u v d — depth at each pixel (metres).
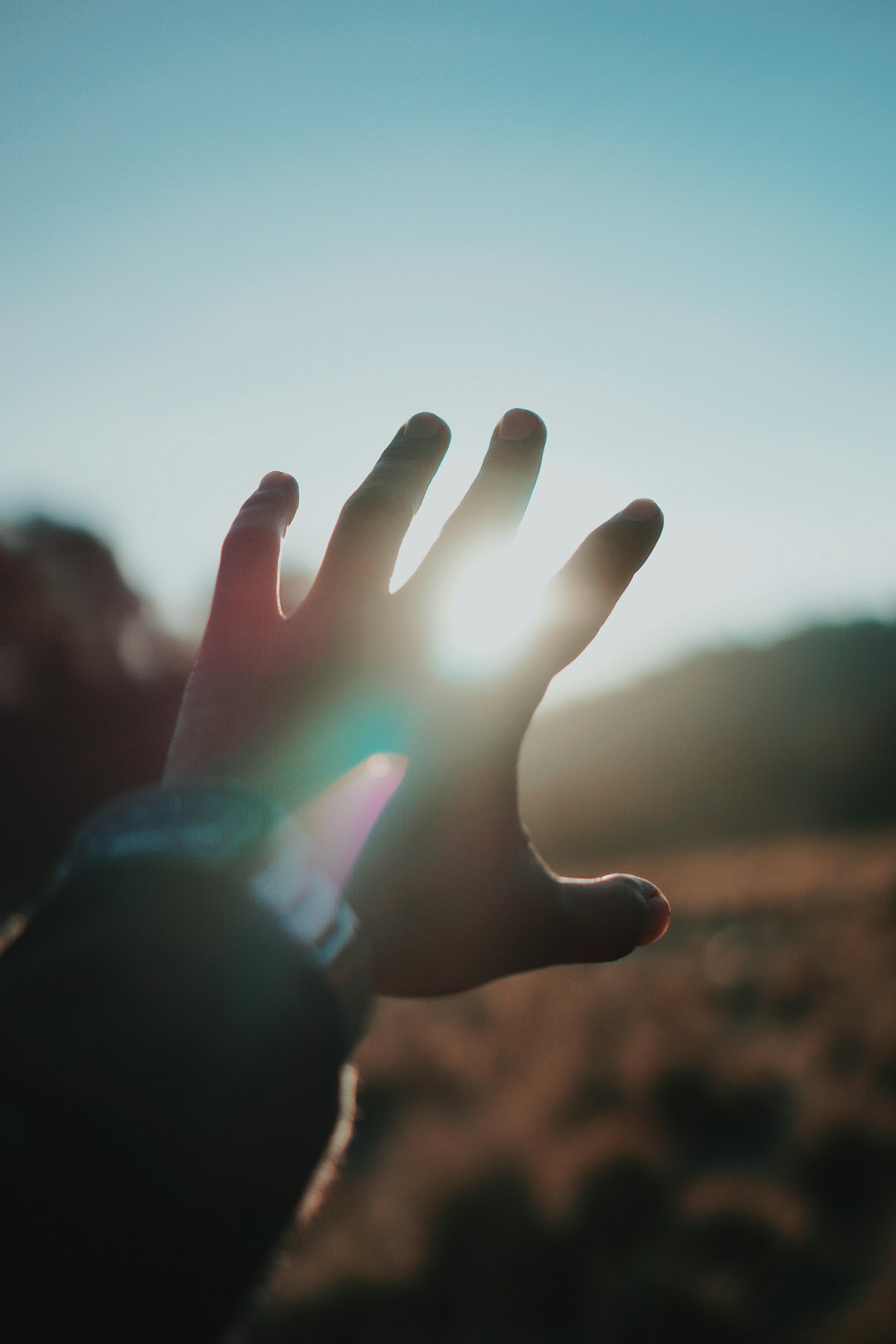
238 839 0.55
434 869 0.73
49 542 25.12
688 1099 4.87
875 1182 3.76
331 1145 0.53
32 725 26.28
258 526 0.81
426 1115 5.43
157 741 27.14
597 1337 3.17
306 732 0.74
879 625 47.62
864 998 6.12
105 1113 0.43
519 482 0.80
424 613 0.77
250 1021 0.49
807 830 29.58
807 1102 4.54
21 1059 0.45
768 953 8.22
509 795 0.78
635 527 0.80
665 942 9.90
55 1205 0.40
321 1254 3.85
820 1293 3.17
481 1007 7.62
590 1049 6.05
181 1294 0.42
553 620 0.78
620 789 37.22
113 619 26.59
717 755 38.81
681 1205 3.85
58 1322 0.38
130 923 0.51
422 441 0.84
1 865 25.28
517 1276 3.52
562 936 0.78
